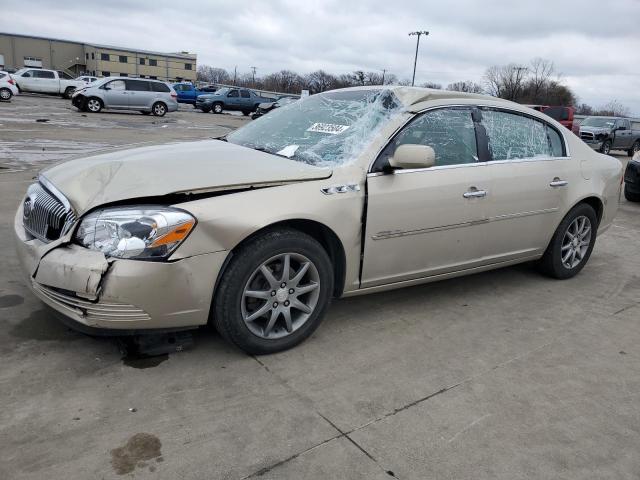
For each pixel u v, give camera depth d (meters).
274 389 2.80
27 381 2.69
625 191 9.59
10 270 4.08
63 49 83.75
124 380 2.77
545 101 70.19
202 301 2.80
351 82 71.81
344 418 2.60
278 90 84.56
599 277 5.06
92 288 2.56
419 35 49.69
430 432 2.54
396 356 3.25
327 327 3.59
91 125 17.80
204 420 2.50
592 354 3.45
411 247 3.58
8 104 24.33
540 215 4.34
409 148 3.23
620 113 69.19
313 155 3.42
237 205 2.81
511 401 2.85
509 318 3.95
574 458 2.43
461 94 3.94
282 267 3.05
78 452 2.23
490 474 2.29
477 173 3.82
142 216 2.63
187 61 91.81
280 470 2.22
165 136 16.05
